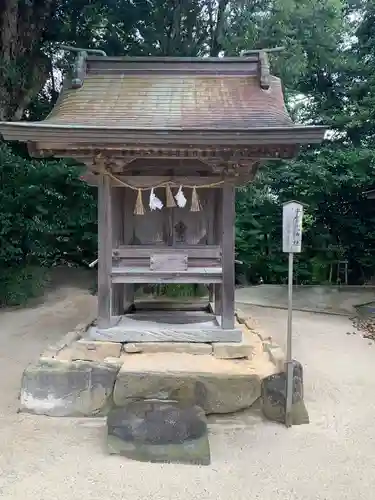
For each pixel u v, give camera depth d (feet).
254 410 15.87
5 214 32.22
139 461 13.14
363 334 27.30
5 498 11.34
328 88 51.85
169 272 18.38
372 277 46.11
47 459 13.16
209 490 11.78
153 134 15.39
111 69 19.19
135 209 18.51
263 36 35.65
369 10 45.65
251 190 41.63
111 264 18.49
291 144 15.79
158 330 18.47
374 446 14.14
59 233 38.17
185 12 40.55
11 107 38.50
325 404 17.26
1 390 18.13
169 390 15.62
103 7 40.73
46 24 40.37
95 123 16.24
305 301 36.32
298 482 12.22
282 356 17.26
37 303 33.60
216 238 20.04
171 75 19.08
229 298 18.49
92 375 15.81
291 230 15.44
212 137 15.47
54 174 34.55
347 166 42.14
